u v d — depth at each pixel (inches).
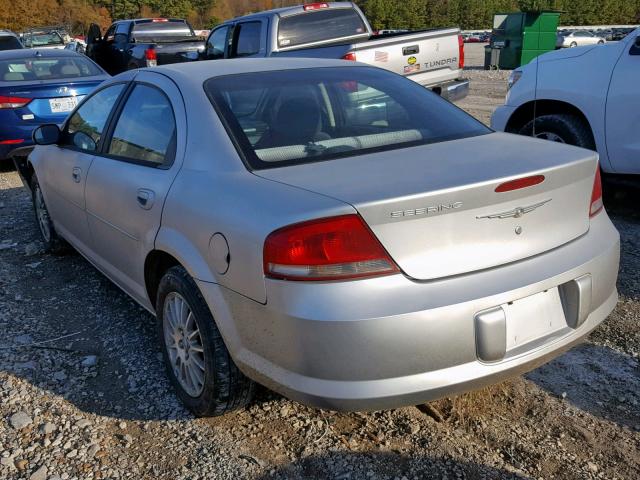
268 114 118.8
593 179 108.3
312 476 101.7
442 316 87.6
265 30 362.0
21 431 114.1
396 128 123.2
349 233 86.7
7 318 159.0
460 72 350.3
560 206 101.5
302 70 135.9
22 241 220.4
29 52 345.4
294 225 88.0
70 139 173.0
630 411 115.3
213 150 111.9
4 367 135.3
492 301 90.7
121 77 155.1
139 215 124.5
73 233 174.2
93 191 147.9
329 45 334.6
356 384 87.4
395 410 117.3
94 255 160.9
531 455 105.0
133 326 153.6
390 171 99.0
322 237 86.7
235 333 99.3
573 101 219.3
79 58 350.3
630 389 121.6
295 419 115.6
